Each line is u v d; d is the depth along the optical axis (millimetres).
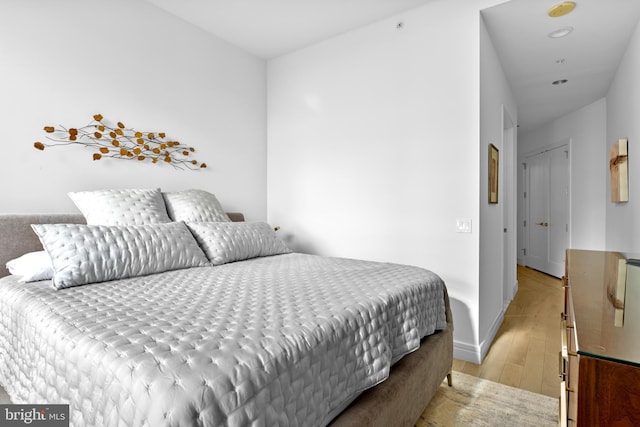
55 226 1595
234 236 2299
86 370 850
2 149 1974
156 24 2713
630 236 2875
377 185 2930
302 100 3445
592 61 3170
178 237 1965
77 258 1520
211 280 1632
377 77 2918
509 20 2498
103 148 2400
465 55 2455
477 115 2406
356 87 3051
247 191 3521
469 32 2436
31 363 1122
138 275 1718
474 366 2344
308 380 931
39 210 2115
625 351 591
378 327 1282
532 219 5902
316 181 3344
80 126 2291
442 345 1831
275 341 915
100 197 2059
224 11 2781
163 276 1718
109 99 2434
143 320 1047
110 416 752
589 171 4445
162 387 706
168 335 924
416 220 2713
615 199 3270
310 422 915
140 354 815
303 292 1402
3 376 1348
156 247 1820
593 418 584
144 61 2639
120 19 2486
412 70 2717
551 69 3357
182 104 2908
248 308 1181
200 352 826
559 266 5070
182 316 1087
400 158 2791
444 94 2557
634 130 2715
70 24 2234
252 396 764
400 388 1357
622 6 2307
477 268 2424
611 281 1160
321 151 3303
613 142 3607
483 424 1696
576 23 2535
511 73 3453
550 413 1784
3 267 1824
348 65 3100
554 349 2621
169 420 659
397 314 1451
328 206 3258
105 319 1057
